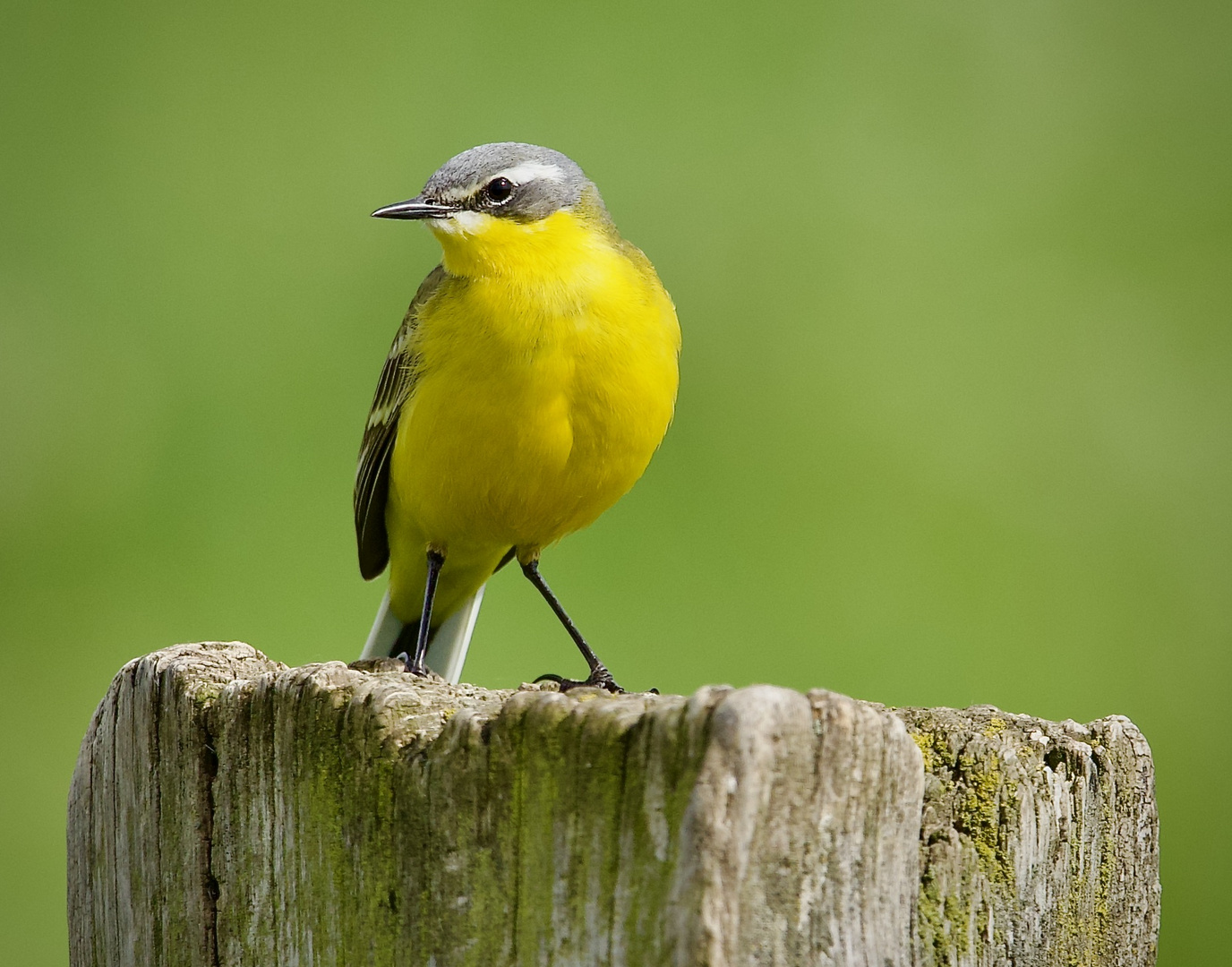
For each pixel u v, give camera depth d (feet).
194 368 44.52
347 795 15.51
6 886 37.91
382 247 45.93
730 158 47.65
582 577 42.34
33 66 47.29
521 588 41.98
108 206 46.42
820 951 13.56
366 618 42.50
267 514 43.06
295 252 45.93
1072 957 17.28
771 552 43.14
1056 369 45.14
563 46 48.60
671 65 48.73
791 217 47.21
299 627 41.86
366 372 44.45
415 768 14.92
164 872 17.34
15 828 38.81
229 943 16.70
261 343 44.98
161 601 41.98
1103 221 47.96
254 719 16.43
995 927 16.72
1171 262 47.44
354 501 31.81
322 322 45.09
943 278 46.80
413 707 15.48
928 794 16.93
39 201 46.34
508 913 14.20
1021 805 16.88
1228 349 46.06
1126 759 17.79
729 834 12.94
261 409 44.06
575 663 41.19
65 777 40.01
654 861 13.29
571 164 28.17
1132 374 45.78
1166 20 50.57
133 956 17.78
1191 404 45.62
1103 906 17.56
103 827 18.29
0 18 47.42
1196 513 43.91
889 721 14.03
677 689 41.22
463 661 32.76
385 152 46.80
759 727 13.06
